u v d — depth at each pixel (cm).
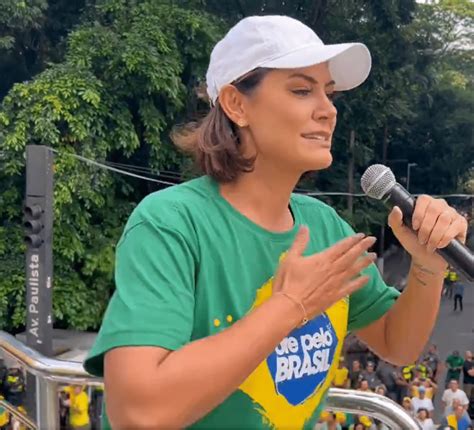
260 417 138
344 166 1712
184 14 1327
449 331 1833
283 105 137
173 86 1256
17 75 1538
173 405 109
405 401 1079
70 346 1139
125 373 111
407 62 1617
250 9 1590
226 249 137
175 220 131
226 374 111
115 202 1345
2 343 192
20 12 1292
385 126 2025
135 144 1261
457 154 2309
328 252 123
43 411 187
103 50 1245
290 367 141
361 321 173
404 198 151
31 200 784
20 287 1158
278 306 118
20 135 1166
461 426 1046
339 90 160
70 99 1182
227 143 142
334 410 187
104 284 1242
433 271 154
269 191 146
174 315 119
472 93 2267
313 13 1572
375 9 1563
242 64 138
